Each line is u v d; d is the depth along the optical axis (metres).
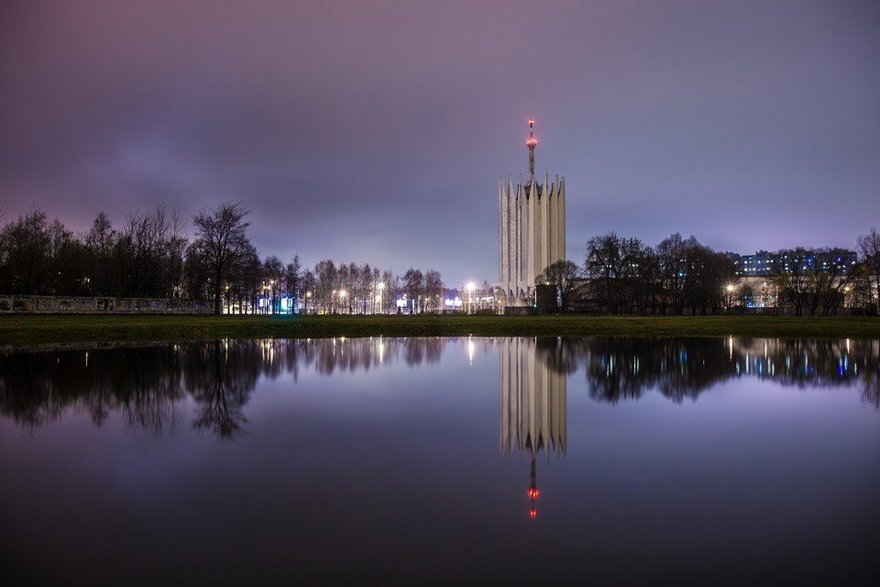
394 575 7.62
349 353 37.75
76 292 91.75
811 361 33.50
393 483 11.20
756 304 148.12
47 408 18.48
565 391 22.50
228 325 55.00
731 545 8.46
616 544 8.51
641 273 112.31
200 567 7.80
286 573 7.64
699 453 13.34
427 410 18.47
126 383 23.86
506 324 63.59
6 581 7.39
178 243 100.56
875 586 7.31
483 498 10.37
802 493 10.61
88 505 9.96
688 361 33.50
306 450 13.51
